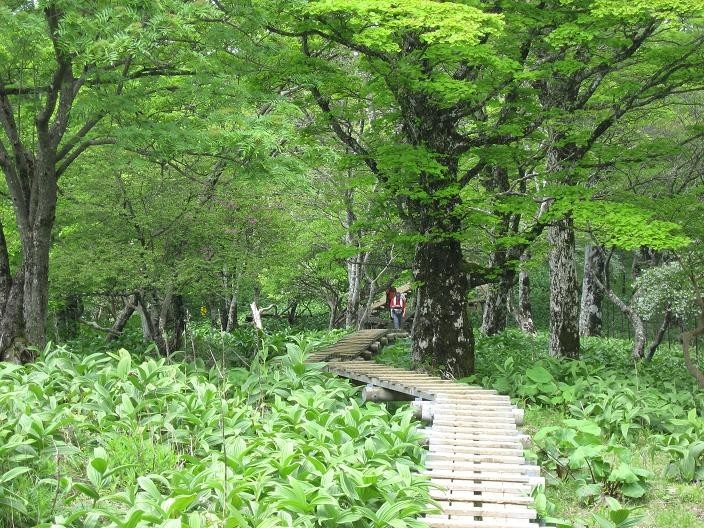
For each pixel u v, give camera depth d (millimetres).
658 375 14836
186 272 13859
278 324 29797
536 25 11969
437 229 12734
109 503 6445
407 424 8359
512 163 13242
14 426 7293
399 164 11844
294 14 11539
